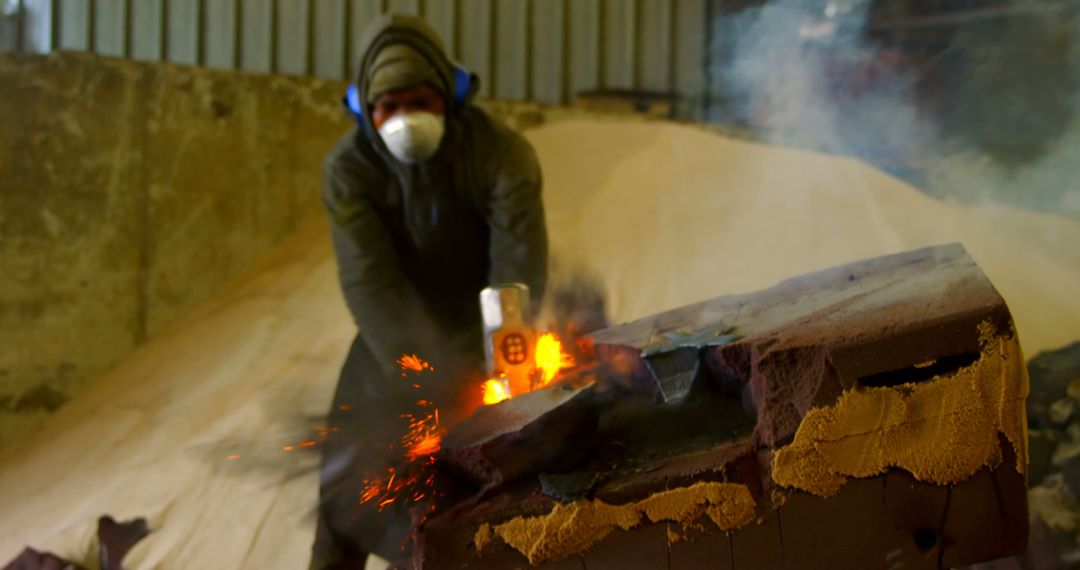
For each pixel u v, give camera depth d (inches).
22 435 236.2
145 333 254.8
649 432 74.7
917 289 69.6
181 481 183.0
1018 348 61.1
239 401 210.5
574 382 86.6
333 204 120.0
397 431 102.6
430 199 120.0
